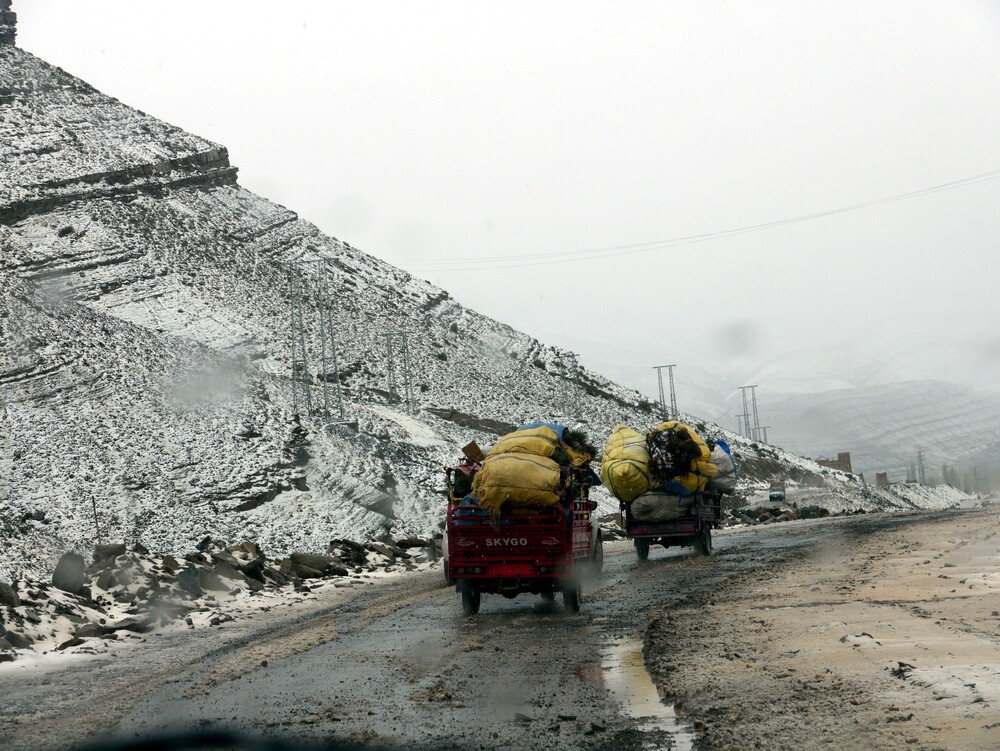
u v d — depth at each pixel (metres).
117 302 111.62
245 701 10.30
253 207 159.50
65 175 140.75
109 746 8.41
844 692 8.95
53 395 49.59
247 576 25.38
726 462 29.91
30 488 39.72
